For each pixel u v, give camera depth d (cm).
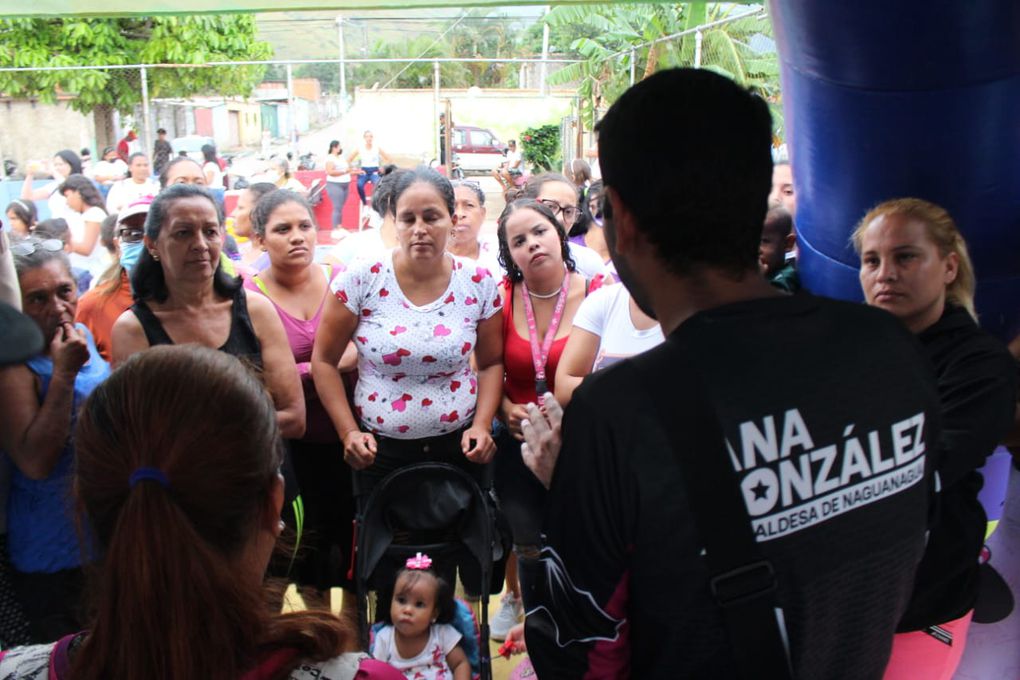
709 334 105
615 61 1457
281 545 124
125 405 89
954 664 179
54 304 214
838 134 207
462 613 285
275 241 306
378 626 281
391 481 264
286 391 249
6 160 1538
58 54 1559
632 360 107
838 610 107
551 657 117
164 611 83
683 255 109
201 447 87
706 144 104
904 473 109
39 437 207
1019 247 217
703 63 1043
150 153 1365
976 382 167
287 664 94
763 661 103
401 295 271
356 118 1852
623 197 110
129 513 85
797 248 247
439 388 277
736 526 100
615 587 109
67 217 632
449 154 1734
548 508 113
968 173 202
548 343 289
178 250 226
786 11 196
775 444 102
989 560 236
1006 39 180
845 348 108
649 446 101
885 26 179
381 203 392
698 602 102
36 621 224
